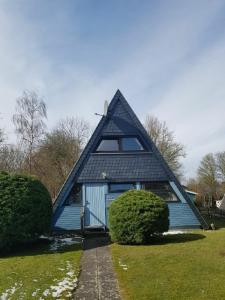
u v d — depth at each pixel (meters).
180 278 9.06
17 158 38.00
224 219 29.61
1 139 35.62
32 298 8.15
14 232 13.47
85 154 19.70
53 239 16.88
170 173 19.66
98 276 9.93
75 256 12.54
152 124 49.28
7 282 9.48
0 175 14.06
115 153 19.89
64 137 49.50
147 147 20.14
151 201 14.77
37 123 37.12
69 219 18.98
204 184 59.16
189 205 19.28
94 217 19.09
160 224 14.60
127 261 11.34
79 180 19.38
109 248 13.99
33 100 36.66
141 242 14.35
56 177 46.03
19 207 13.70
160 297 7.78
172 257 11.43
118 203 14.90
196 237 15.50
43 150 44.03
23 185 14.12
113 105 20.53
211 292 7.95
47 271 10.48
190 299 7.57
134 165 19.80
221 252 11.87
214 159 59.53
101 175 19.48
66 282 9.32
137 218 14.37
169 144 49.00
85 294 8.50
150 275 9.51
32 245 15.35
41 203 14.56
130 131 20.20
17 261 12.06
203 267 10.02
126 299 7.91
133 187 19.61
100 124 20.11
